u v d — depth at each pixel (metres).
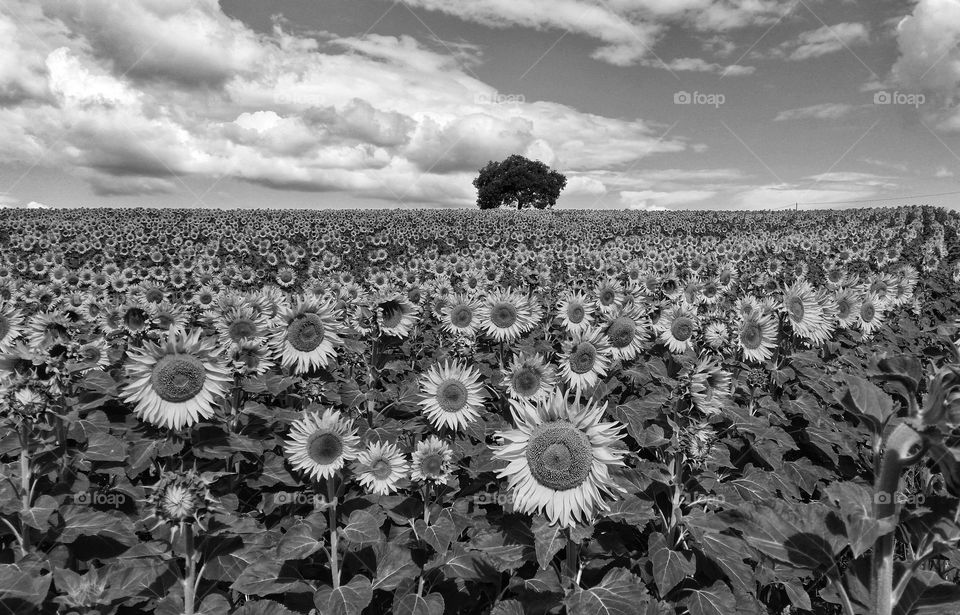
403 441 6.36
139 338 8.34
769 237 32.44
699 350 7.02
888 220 44.66
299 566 4.60
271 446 5.70
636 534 5.14
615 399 7.02
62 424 4.98
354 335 7.88
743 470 5.71
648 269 19.14
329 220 49.72
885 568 2.69
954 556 4.07
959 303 14.05
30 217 50.56
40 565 3.90
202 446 4.94
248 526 4.17
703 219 55.62
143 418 4.78
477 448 5.86
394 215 61.38
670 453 5.04
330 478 4.55
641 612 3.70
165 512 3.72
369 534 4.30
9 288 13.69
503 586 4.71
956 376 2.32
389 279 17.98
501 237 35.91
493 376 7.43
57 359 4.86
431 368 6.12
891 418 2.60
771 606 4.95
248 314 6.84
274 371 7.28
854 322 9.20
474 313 9.08
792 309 7.63
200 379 4.87
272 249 30.02
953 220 37.72
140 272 19.02
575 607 3.71
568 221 52.34
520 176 134.12
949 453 2.34
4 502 4.42
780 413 6.57
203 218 52.47
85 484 4.89
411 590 4.34
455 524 4.85
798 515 2.92
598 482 3.58
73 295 12.21
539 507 3.61
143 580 4.14
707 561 4.63
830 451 6.25
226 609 3.94
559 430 3.64
